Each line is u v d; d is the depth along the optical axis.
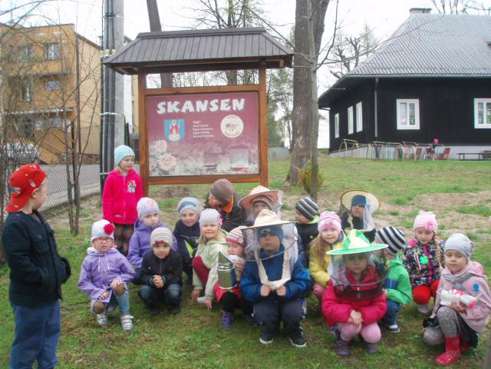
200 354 4.24
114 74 8.36
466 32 29.75
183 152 6.96
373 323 4.21
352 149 28.11
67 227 8.16
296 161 11.95
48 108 7.27
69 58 8.71
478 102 27.08
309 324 4.79
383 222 8.45
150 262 5.02
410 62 26.88
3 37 6.42
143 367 4.05
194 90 6.90
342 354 4.18
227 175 6.93
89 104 12.40
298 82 11.83
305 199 5.27
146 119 6.97
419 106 26.73
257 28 6.86
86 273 4.85
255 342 4.43
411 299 4.85
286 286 4.25
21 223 3.40
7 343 4.55
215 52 6.59
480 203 10.02
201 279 5.27
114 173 6.25
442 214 9.12
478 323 4.01
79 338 4.58
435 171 16.38
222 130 6.92
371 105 26.67
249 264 4.39
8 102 6.43
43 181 3.53
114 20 8.41
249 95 6.88
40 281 3.43
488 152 26.33
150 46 6.81
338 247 4.56
